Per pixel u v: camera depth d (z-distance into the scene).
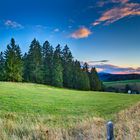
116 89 178.62
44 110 46.41
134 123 12.55
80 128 12.45
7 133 10.46
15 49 113.94
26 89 77.69
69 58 133.12
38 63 121.19
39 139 10.03
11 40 112.88
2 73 111.75
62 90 87.69
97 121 15.81
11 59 110.44
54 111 45.66
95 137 9.91
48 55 125.94
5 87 76.38
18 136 10.37
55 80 122.94
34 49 121.69
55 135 10.24
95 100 64.62
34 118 19.11
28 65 121.25
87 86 132.12
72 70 132.12
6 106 47.84
